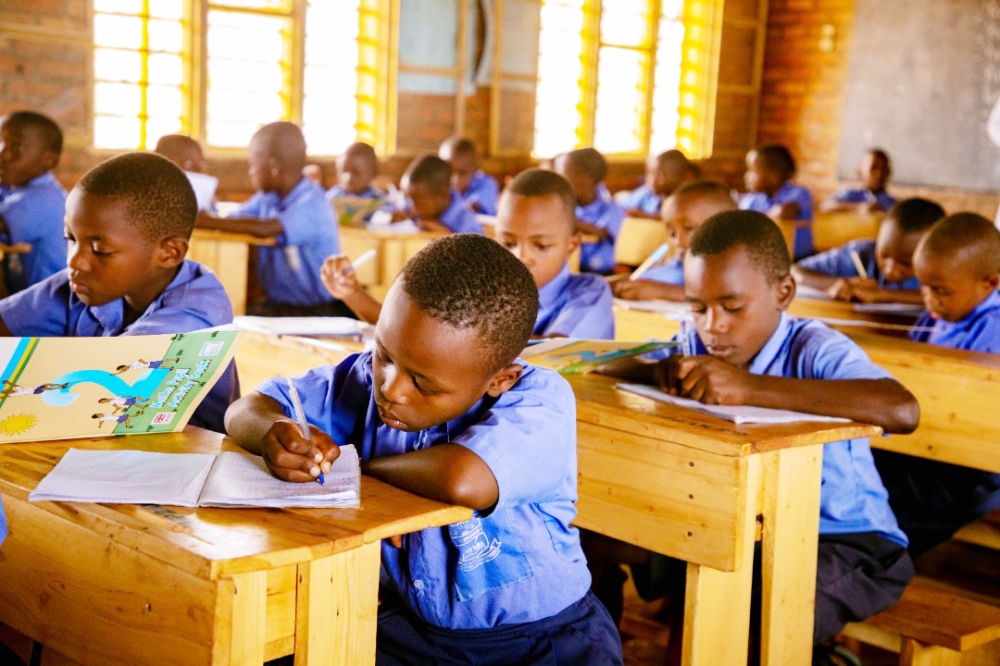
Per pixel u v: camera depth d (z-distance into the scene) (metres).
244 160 5.88
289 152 3.92
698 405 1.68
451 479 1.16
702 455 1.53
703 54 8.34
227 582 0.97
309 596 1.05
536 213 2.32
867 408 1.65
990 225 2.51
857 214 4.92
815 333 1.82
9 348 1.16
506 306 1.18
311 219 3.74
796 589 1.63
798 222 4.94
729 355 1.84
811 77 8.55
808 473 1.61
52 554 1.12
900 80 8.00
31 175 3.69
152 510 1.06
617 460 1.65
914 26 7.89
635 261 5.25
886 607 1.81
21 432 1.26
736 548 1.52
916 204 3.33
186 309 1.71
